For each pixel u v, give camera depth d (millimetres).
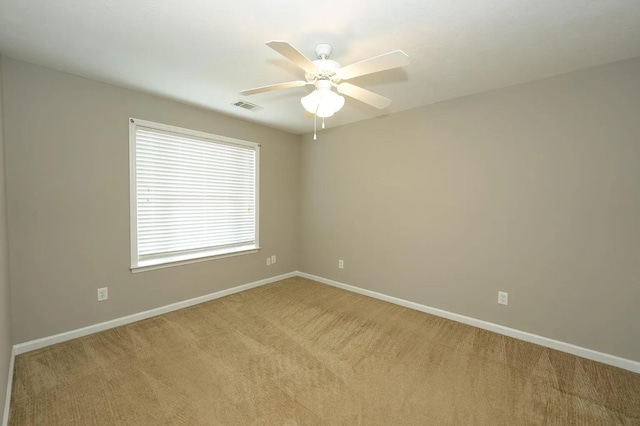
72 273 2465
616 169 2137
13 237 2174
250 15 1604
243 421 1630
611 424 1639
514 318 2621
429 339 2588
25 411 1661
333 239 4109
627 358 2129
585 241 2271
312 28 1723
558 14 1582
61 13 1601
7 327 1902
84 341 2443
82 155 2482
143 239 2922
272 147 4125
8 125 2127
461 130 2873
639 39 1826
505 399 1830
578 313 2312
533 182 2486
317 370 2109
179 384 1925
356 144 3781
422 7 1521
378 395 1855
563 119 2334
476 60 2113
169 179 3078
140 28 1747
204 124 3305
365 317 3045
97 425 1579
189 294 3285
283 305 3357
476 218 2811
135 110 2768
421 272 3221
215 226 3527
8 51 2037
